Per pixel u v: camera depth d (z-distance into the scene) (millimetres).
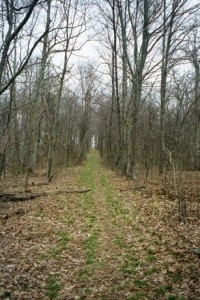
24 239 10031
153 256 8539
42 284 7062
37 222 12102
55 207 14836
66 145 39500
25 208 14422
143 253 8844
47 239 10156
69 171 33938
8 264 7984
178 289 6703
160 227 10898
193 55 22406
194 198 14734
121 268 7930
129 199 16219
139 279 7312
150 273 7562
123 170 26844
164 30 21250
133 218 12508
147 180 20812
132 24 22156
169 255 8492
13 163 28625
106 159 45219
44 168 35062
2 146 14094
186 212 12422
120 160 29781
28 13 6676
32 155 27562
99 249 9305
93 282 7238
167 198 15000
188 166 24516
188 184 18172
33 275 7469
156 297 6469
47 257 8641
